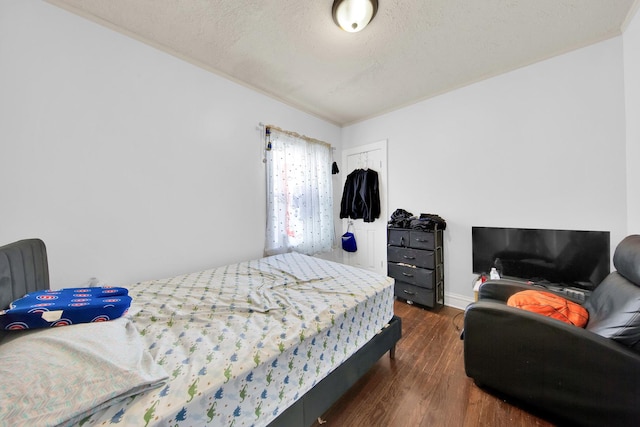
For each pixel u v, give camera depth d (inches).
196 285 63.2
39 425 20.2
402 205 116.8
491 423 46.3
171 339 38.0
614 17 61.3
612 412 38.8
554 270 75.9
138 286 62.4
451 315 93.4
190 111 79.2
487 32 66.5
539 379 45.2
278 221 105.3
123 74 66.0
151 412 24.9
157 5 57.5
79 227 59.9
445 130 101.3
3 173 51.3
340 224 141.3
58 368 24.4
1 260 33.6
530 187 82.2
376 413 49.0
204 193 83.0
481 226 92.4
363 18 58.6
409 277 102.5
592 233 69.9
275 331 40.7
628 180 65.6
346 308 50.1
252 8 58.4
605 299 49.6
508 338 48.6
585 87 71.9
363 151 130.8
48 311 32.4
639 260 43.1
